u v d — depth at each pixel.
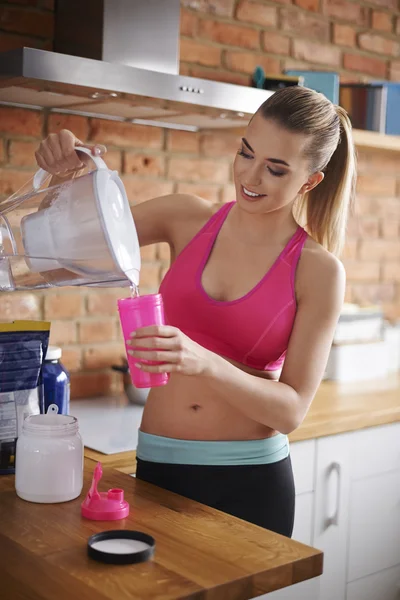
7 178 2.50
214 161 2.98
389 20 3.46
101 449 2.11
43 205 1.54
